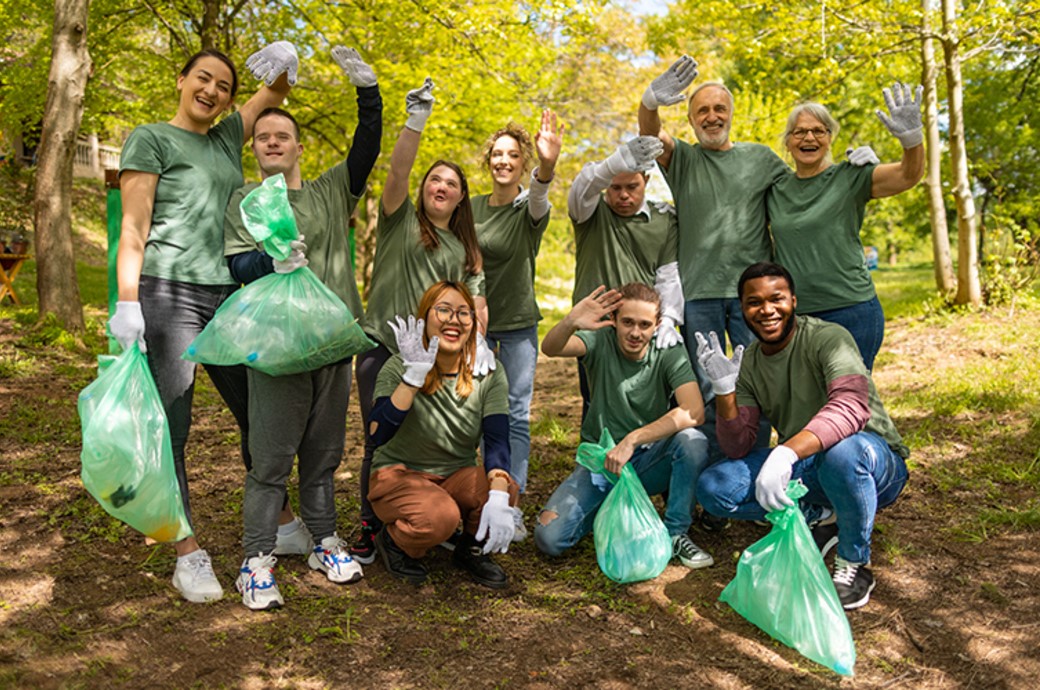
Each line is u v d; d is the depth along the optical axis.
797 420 3.60
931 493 4.45
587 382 4.54
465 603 3.41
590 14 9.45
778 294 3.45
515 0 9.50
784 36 9.60
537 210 4.30
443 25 9.89
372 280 4.04
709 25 11.13
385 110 11.41
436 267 3.92
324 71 12.53
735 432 3.59
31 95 12.16
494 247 4.36
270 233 3.01
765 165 4.37
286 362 3.10
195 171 3.30
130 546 3.77
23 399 6.24
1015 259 10.23
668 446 3.85
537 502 4.61
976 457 4.95
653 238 4.33
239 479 4.82
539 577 3.67
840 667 2.88
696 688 2.82
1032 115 14.25
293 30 12.04
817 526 3.75
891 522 4.08
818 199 4.18
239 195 3.35
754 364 3.68
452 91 11.23
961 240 10.18
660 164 4.49
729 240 4.27
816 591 2.97
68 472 4.75
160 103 13.22
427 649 3.04
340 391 3.49
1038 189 14.63
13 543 3.76
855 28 9.77
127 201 3.18
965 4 11.16
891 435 3.56
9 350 7.66
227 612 3.24
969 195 10.05
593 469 3.76
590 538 4.08
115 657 2.91
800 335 3.57
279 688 2.78
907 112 3.79
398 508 3.43
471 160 13.98
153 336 3.25
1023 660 2.96
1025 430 5.38
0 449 5.12
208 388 7.29
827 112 4.17
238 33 12.60
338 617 3.23
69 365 7.43
